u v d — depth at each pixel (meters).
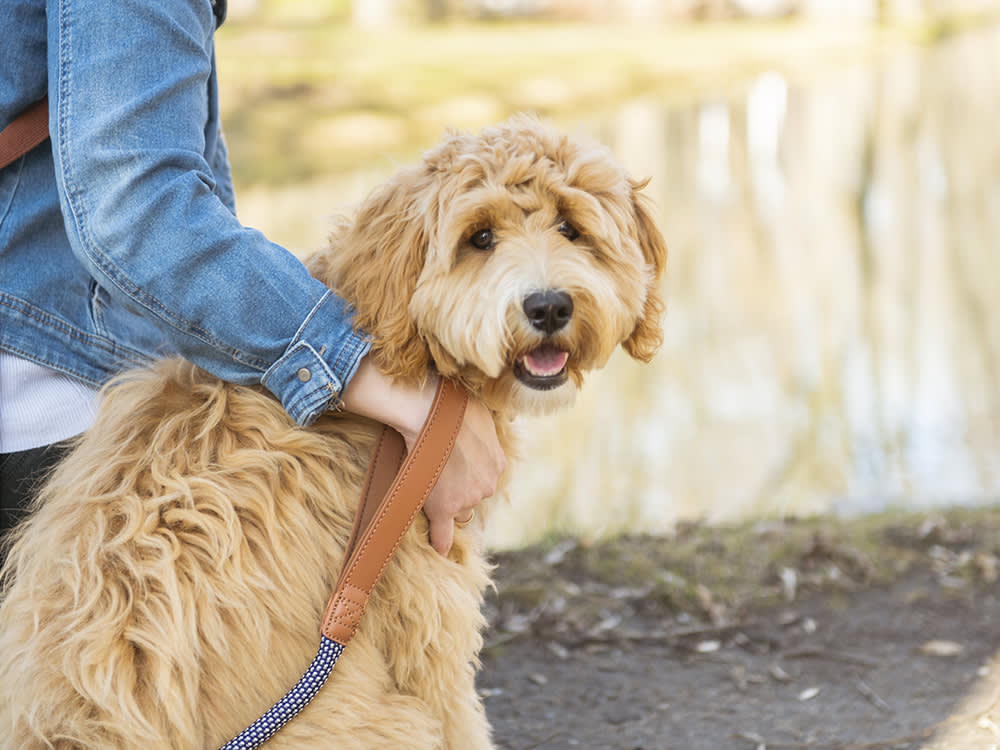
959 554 3.99
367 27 19.73
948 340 8.99
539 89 16.86
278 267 1.85
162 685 1.74
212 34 2.06
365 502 1.96
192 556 1.84
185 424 1.99
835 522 4.32
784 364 8.48
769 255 11.04
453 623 2.08
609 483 6.67
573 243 2.14
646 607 3.63
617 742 2.85
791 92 18.33
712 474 6.76
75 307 2.04
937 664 3.22
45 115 1.94
